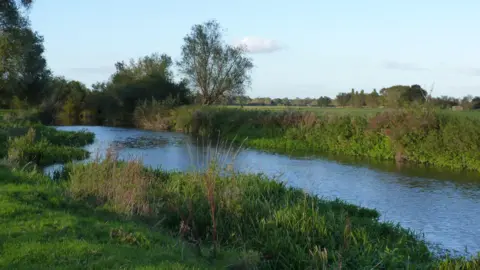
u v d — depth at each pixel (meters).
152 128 47.22
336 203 12.13
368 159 23.36
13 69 39.09
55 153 20.61
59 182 12.27
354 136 26.16
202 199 10.48
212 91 53.75
